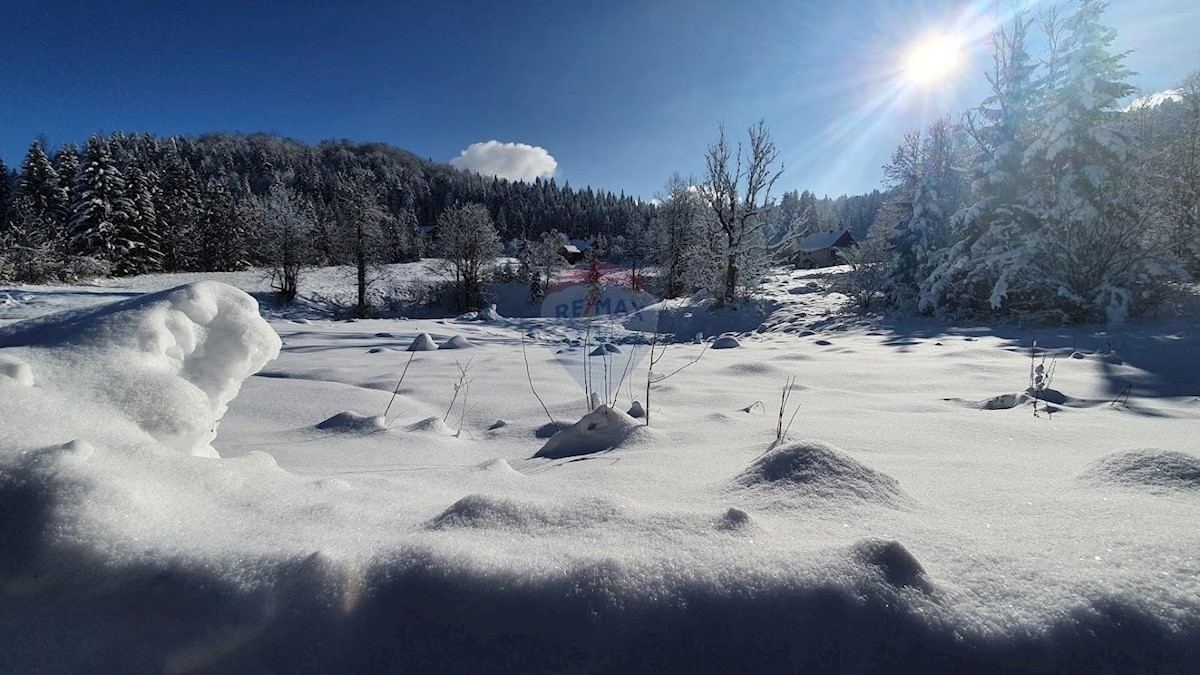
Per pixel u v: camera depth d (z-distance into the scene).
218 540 1.10
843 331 13.50
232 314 1.89
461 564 1.00
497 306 36.09
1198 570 1.03
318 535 1.16
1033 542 1.20
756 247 20.17
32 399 1.33
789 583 0.97
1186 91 18.45
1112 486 1.68
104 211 34.56
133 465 1.26
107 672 0.92
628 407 3.80
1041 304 11.58
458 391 4.69
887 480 1.65
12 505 1.04
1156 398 4.18
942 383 5.13
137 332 1.69
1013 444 2.68
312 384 4.78
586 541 1.15
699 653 0.90
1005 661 0.88
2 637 0.94
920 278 15.65
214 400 1.77
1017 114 13.05
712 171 20.45
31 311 16.08
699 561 1.04
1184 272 10.41
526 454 2.93
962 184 17.33
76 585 0.98
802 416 3.53
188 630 0.95
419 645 0.93
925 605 0.95
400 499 1.55
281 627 0.95
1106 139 11.24
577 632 0.92
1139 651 0.89
